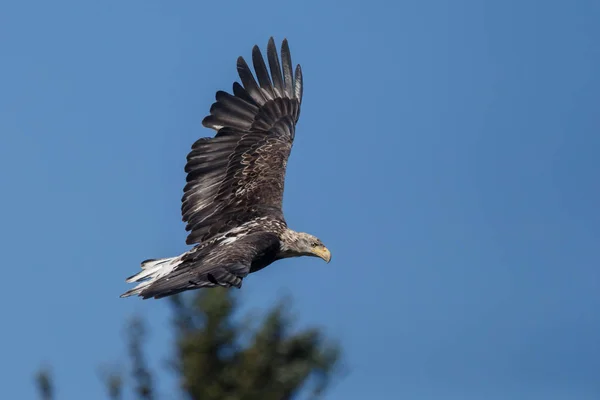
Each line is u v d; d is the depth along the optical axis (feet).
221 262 72.18
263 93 87.97
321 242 80.69
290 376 85.87
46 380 83.51
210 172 83.87
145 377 84.79
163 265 75.66
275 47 88.99
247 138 85.71
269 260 79.51
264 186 82.64
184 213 82.38
